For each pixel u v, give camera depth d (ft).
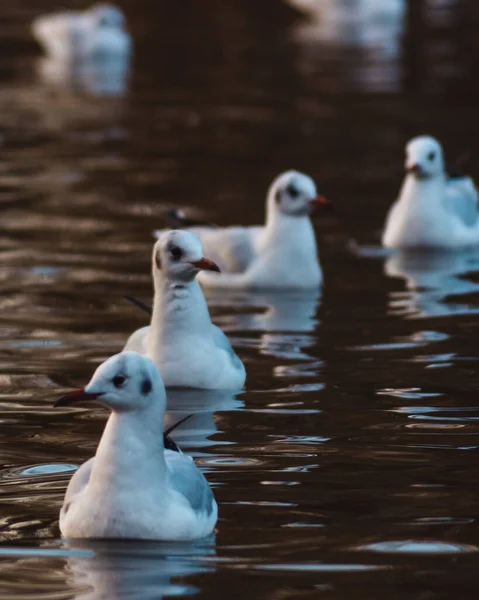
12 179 72.59
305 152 79.66
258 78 107.65
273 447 34.96
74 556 27.63
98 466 28.76
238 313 50.37
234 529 29.09
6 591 25.90
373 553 27.66
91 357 43.55
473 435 35.78
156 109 95.25
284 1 156.66
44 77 110.42
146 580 26.37
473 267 58.03
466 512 29.99
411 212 61.82
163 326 41.11
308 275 54.34
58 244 59.36
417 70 109.19
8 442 35.53
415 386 40.45
